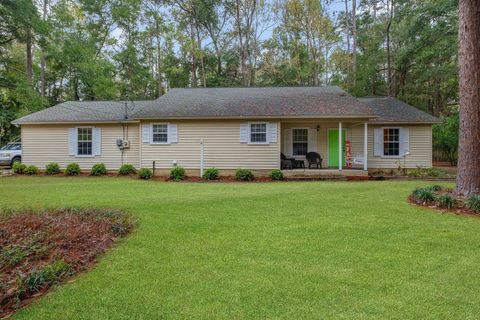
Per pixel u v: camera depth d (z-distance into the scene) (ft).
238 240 16.10
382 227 17.97
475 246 14.88
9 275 12.01
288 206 23.65
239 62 104.99
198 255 14.15
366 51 90.02
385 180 43.93
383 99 58.23
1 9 57.77
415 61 78.43
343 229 17.67
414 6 72.69
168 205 24.26
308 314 9.41
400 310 9.55
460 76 25.05
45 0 77.05
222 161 48.57
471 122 24.35
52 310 9.88
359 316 9.27
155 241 16.06
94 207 23.41
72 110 57.47
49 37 71.87
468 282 11.31
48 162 54.54
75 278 12.10
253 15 97.55
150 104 55.11
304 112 46.03
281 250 14.64
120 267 12.97
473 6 24.44
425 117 50.60
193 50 90.79
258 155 47.98
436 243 15.31
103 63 81.76
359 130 52.65
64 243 15.26
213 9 96.48
